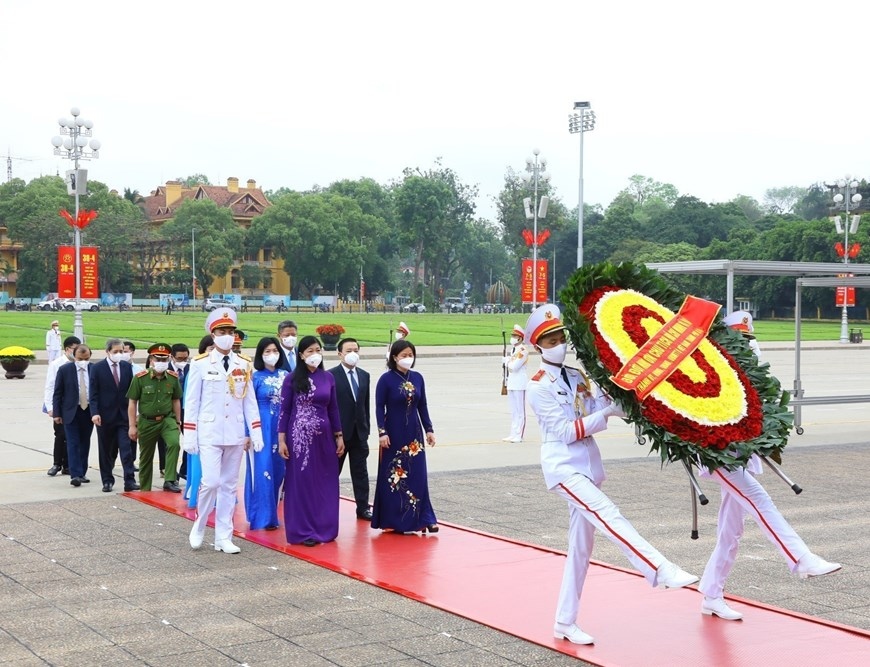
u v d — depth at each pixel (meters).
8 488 12.31
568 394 6.65
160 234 107.50
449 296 154.75
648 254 104.06
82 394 12.46
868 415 21.56
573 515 6.58
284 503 9.69
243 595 7.60
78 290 34.00
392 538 9.60
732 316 9.01
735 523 6.91
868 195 98.75
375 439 16.86
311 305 115.56
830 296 87.31
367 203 131.25
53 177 114.12
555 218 111.69
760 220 123.00
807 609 7.32
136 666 6.00
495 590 7.70
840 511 10.88
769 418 6.58
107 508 11.05
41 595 7.59
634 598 7.53
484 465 14.20
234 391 9.12
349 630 6.71
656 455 15.06
